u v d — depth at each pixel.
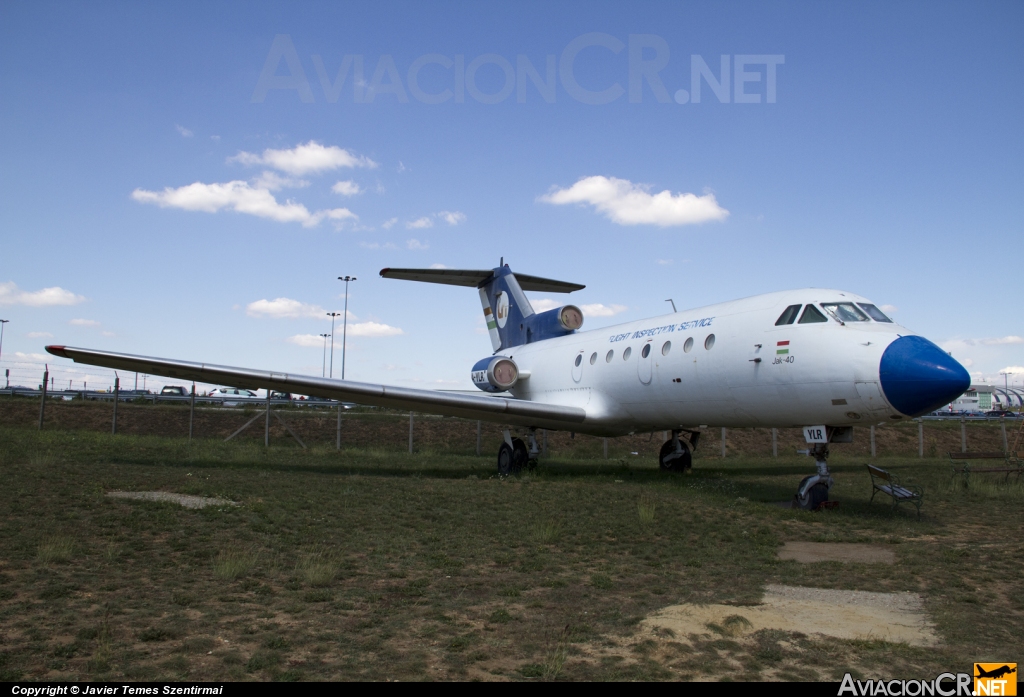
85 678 4.11
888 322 11.39
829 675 4.45
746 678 4.36
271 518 9.14
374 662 4.50
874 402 10.56
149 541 7.64
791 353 11.59
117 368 14.34
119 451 17.50
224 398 30.88
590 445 27.61
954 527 10.01
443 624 5.30
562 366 18.38
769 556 7.97
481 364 21.16
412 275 23.38
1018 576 7.09
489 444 28.69
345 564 7.09
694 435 17.08
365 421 30.84
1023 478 15.71
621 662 4.61
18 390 42.62
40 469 12.69
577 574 7.03
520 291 22.48
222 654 4.55
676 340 14.30
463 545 8.14
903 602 6.17
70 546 6.99
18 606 5.36
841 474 16.97
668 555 7.96
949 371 9.93
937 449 28.70
